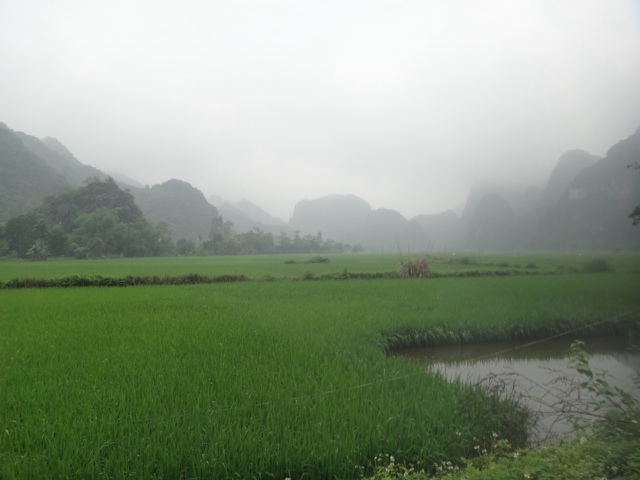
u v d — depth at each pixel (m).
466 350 8.53
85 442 3.65
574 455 3.11
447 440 4.02
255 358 6.44
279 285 19.48
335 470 3.58
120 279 21.62
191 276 22.86
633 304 8.28
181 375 5.57
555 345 7.82
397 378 5.46
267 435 3.87
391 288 17.03
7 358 6.46
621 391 3.74
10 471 3.23
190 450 3.58
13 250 73.81
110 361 6.24
